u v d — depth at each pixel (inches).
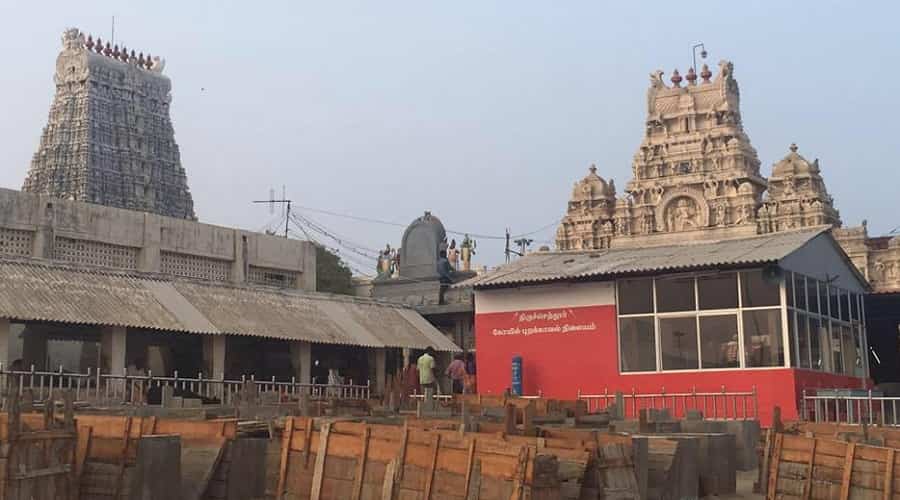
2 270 1159.0
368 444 559.5
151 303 1263.5
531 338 1250.6
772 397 1091.3
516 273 1294.3
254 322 1360.7
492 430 649.0
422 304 1927.9
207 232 1653.5
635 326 1188.5
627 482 543.5
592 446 535.5
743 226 3014.3
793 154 3070.9
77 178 3127.5
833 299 1290.6
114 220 1512.1
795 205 3009.4
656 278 1181.1
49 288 1173.7
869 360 1611.7
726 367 1127.6
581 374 1210.6
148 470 513.3
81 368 1686.8
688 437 654.5
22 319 1095.6
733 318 1130.7
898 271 2920.8
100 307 1187.3
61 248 1445.6
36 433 481.4
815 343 1198.3
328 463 576.7
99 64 3253.0
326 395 1213.7
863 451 582.6
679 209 3147.1
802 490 610.5
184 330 1238.9
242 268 1699.1
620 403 995.9
